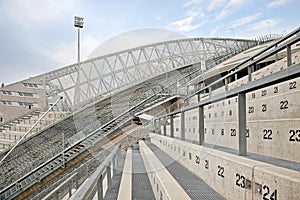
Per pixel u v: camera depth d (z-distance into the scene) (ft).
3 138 85.25
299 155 10.40
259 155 11.63
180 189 10.42
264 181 7.72
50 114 95.55
